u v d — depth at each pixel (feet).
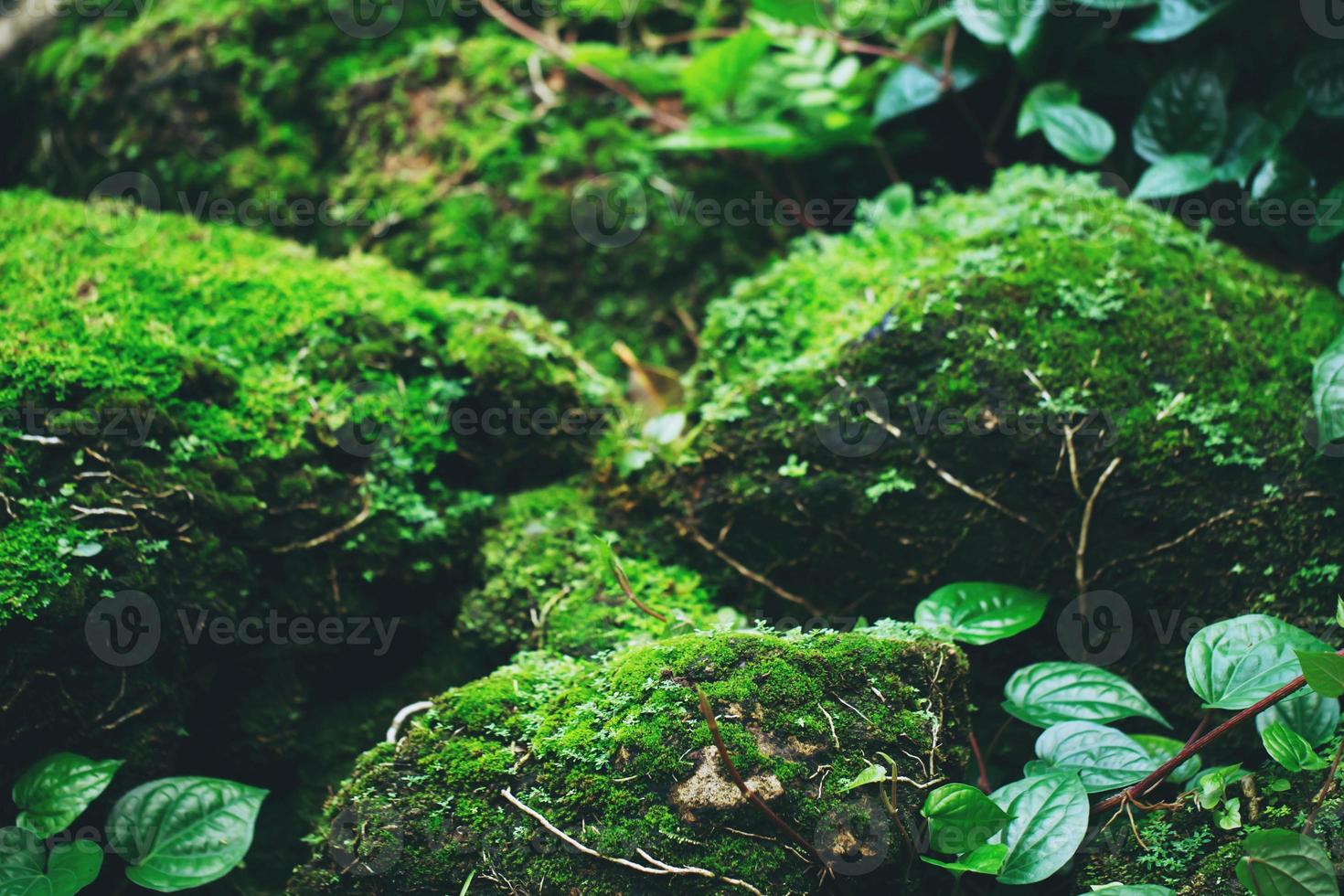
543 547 8.53
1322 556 7.34
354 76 11.58
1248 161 8.93
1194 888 6.16
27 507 7.15
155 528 7.51
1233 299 8.18
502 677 7.20
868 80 11.00
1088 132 9.51
